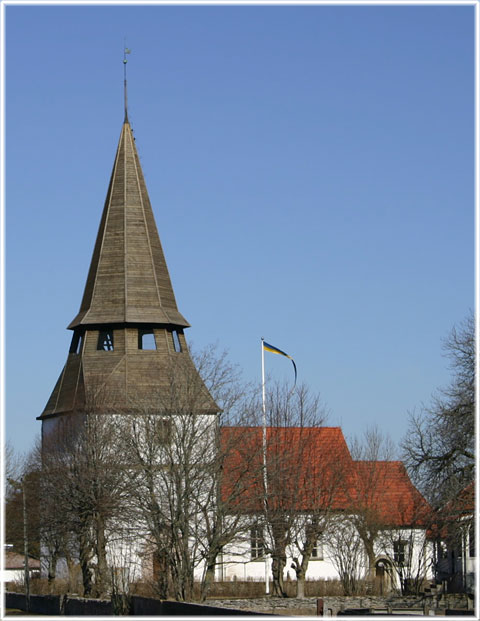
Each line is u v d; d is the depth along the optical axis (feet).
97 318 295.48
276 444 234.17
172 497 206.69
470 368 200.95
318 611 167.43
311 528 245.65
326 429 297.33
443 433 199.52
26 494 255.91
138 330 296.51
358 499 270.05
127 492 219.20
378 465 288.92
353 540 274.98
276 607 205.16
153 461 216.74
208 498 209.36
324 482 259.19
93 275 303.48
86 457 233.35
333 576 283.59
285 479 229.25
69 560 249.96
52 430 270.26
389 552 277.03
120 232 304.30
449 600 207.82
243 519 215.31
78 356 296.10
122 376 287.69
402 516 264.93
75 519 230.48
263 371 261.24
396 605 200.95
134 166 310.45
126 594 174.40
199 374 224.74
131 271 301.22
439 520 199.11
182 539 203.00
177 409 220.43
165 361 290.56
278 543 230.48
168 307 302.86
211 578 205.98
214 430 219.00
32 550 290.15
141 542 233.14
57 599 200.23
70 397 290.56
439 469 200.75
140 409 226.99
